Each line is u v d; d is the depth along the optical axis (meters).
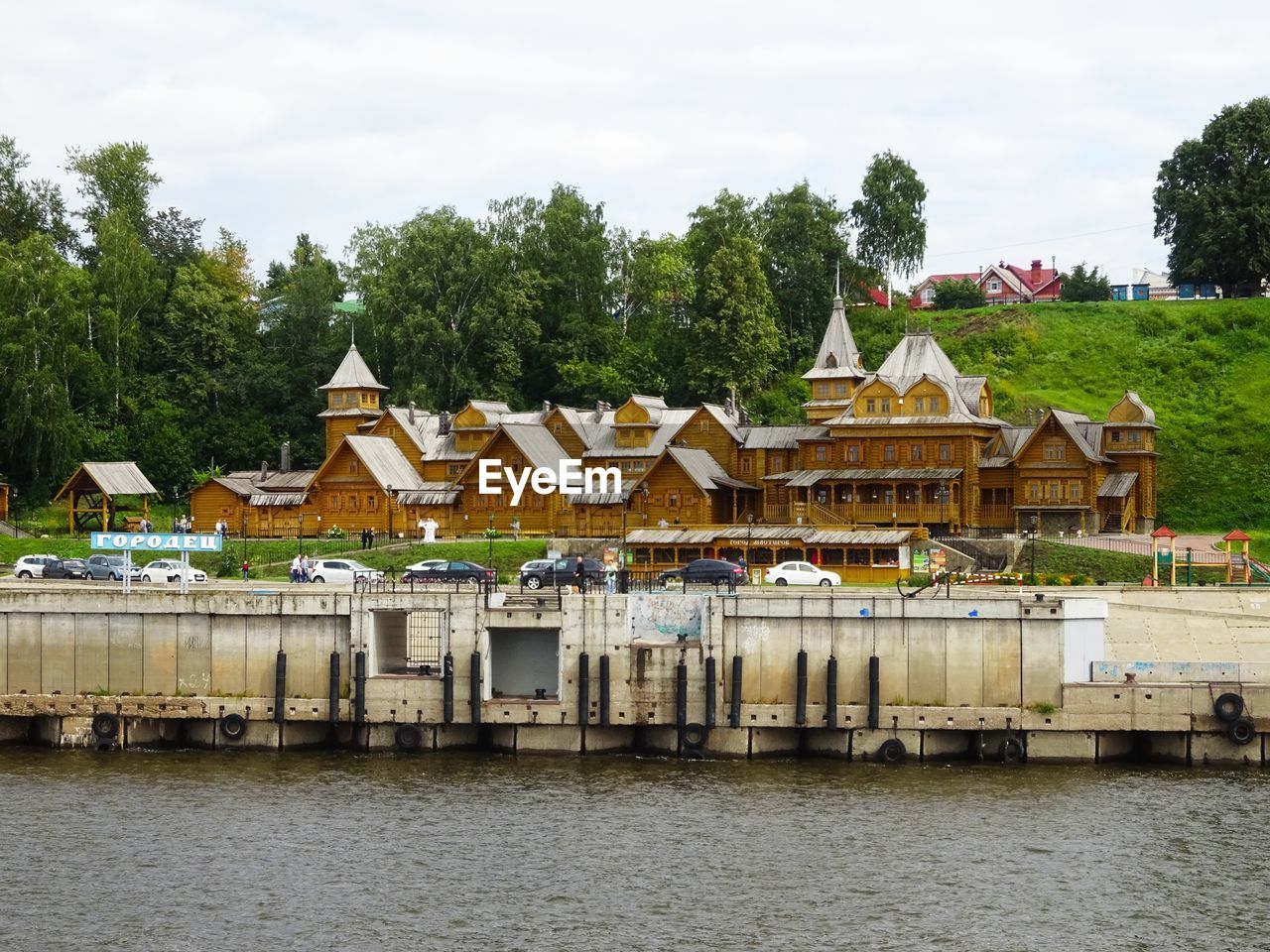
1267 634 87.88
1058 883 60.50
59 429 150.38
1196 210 180.25
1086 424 137.00
